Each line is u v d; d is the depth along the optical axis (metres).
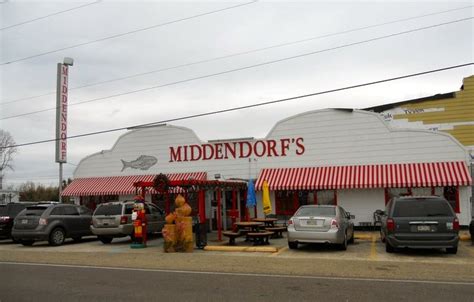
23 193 73.19
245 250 16.20
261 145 25.72
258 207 25.67
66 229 20.36
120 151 29.00
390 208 14.90
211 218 25.50
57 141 30.31
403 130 23.22
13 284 10.34
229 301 8.29
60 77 30.67
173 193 26.53
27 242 20.50
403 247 14.73
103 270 12.34
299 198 24.77
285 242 18.81
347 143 24.08
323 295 8.71
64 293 9.24
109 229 19.73
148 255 15.38
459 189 22.09
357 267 11.98
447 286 9.45
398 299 8.31
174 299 8.52
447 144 22.47
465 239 18.20
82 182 29.42
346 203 23.89
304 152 24.83
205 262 13.40
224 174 26.31
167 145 27.84
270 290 9.22
